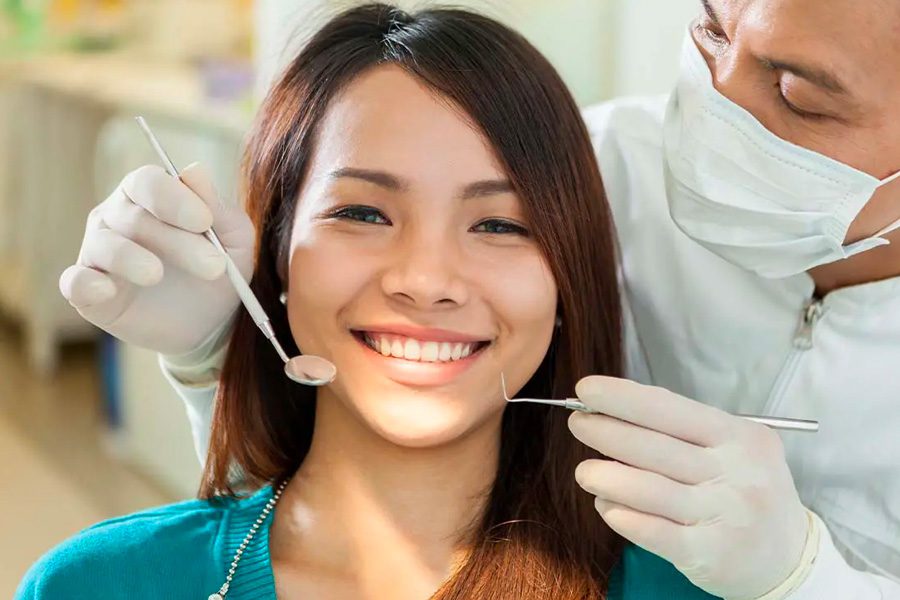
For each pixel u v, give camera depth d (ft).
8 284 13.01
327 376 3.52
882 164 3.35
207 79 9.90
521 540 3.87
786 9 3.19
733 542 3.35
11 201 12.57
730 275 4.25
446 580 3.82
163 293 3.90
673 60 6.55
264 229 4.15
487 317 3.73
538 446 4.17
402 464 3.83
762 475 3.41
